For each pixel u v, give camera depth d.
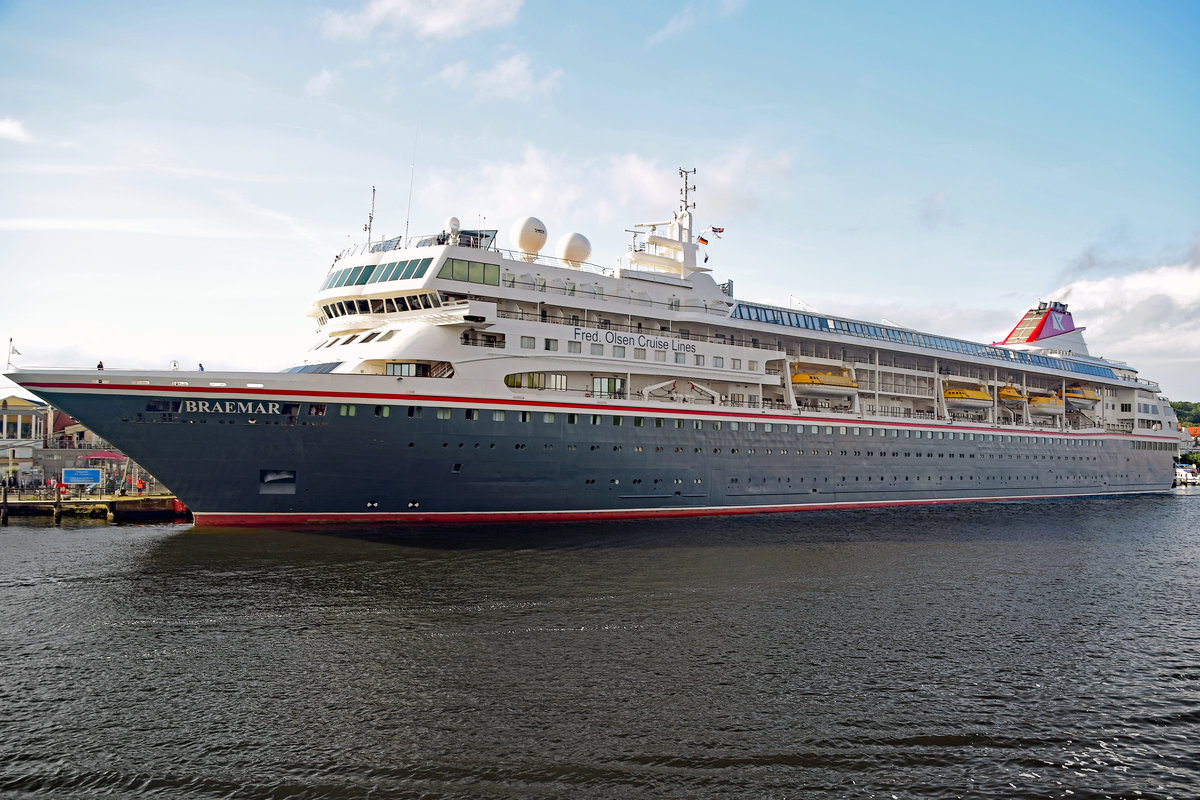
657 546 36.56
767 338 54.00
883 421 57.16
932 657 22.12
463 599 26.84
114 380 34.56
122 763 15.78
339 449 36.91
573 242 46.53
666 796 14.81
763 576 31.14
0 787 14.90
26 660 21.17
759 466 50.16
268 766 15.72
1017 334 81.62
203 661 21.11
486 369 39.94
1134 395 80.50
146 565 31.44
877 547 38.31
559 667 20.80
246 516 37.44
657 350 46.34
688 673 20.50
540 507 41.84
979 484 63.62
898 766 16.03
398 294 41.00
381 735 16.97
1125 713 18.66
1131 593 30.25
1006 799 14.96
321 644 22.41
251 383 35.47
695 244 52.34
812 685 19.88
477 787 15.05
